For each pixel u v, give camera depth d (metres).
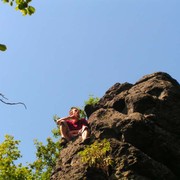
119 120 11.30
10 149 22.31
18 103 4.26
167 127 11.41
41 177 23.42
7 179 21.06
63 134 12.27
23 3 5.01
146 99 11.79
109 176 9.63
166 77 13.51
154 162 10.02
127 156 9.89
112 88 14.19
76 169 9.85
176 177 10.30
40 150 24.67
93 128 11.33
